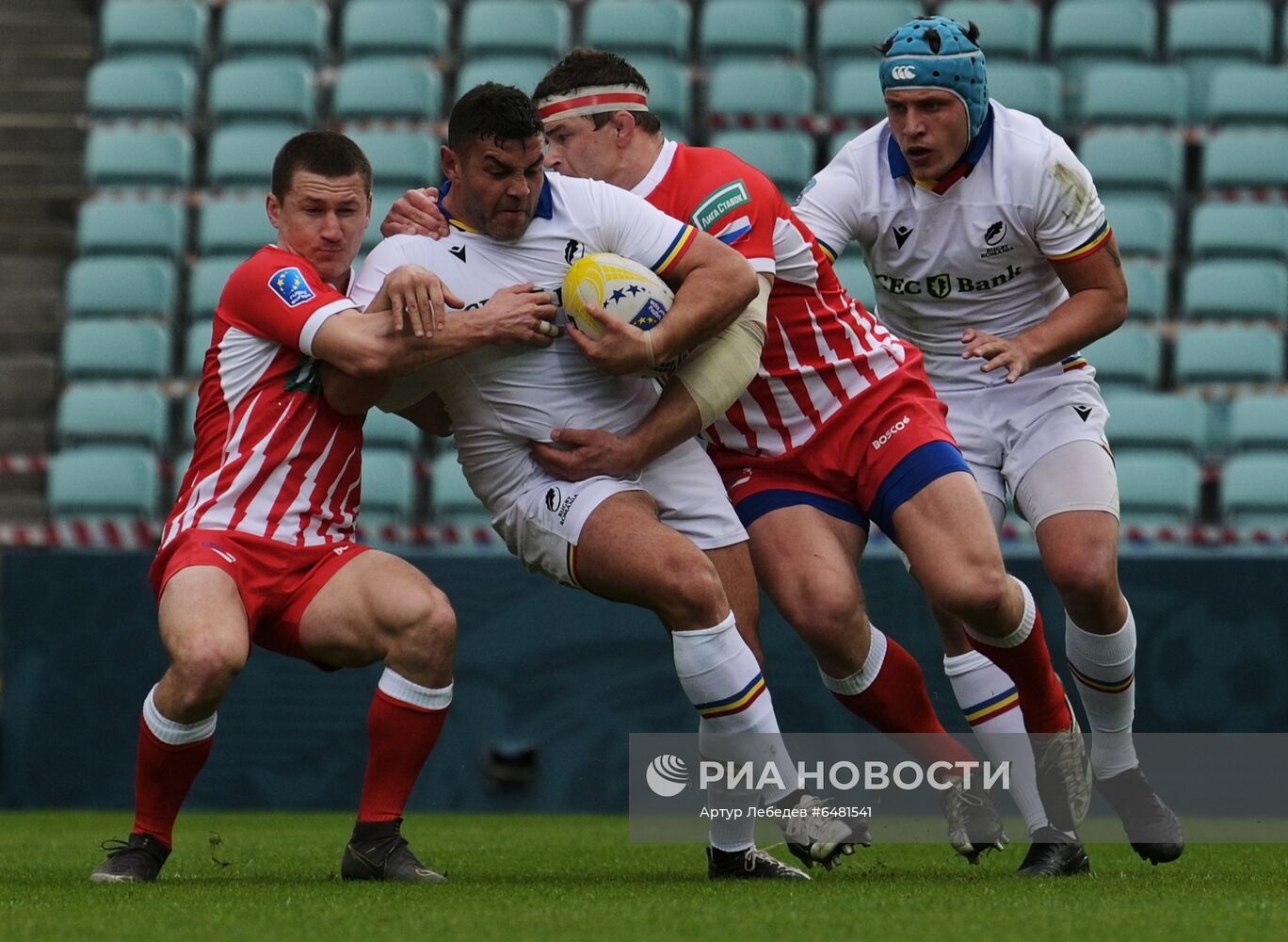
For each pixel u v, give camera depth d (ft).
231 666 48.52
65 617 93.76
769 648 90.43
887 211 57.82
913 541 52.54
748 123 146.61
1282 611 88.58
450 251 50.72
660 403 51.34
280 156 52.34
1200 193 146.10
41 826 82.33
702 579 48.70
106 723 93.25
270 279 50.34
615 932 37.17
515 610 92.38
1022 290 58.70
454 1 162.20
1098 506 55.88
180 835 77.10
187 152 147.64
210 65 161.79
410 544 117.70
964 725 88.02
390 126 147.43
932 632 88.38
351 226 52.16
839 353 54.90
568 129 53.67
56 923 39.14
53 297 142.92
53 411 136.77
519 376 51.16
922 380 55.88
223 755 93.61
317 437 51.34
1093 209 55.93
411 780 50.83
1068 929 37.99
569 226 50.62
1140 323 133.59
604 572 49.52
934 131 55.11
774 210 53.72
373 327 48.80
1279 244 136.67
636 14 152.76
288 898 44.86
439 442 130.62
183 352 140.15
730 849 51.60
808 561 53.36
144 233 141.79
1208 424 127.65
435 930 37.60
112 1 158.10
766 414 55.31
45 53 160.97
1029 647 53.21
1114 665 56.03
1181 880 52.60
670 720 91.35
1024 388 58.65
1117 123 145.28
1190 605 89.35
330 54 161.68
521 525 51.83
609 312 49.37
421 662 49.52
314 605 50.34
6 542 120.37
